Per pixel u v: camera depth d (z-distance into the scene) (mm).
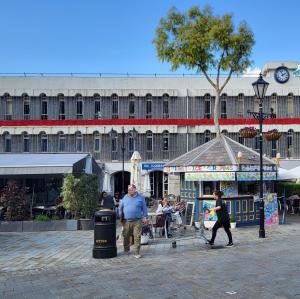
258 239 15734
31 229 18828
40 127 43969
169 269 10719
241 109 45562
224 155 20531
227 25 30375
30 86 44844
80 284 9445
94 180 19953
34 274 10633
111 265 11531
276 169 21016
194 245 14594
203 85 45594
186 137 44656
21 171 20359
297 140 44500
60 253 13445
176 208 19984
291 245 14164
